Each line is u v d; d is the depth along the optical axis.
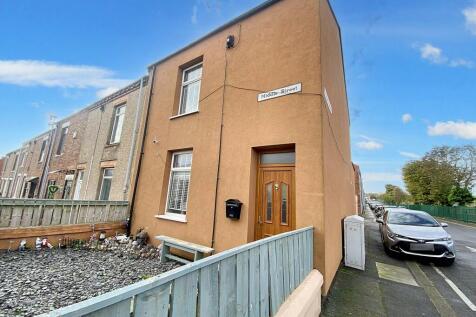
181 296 1.27
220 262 1.62
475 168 31.94
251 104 5.38
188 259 5.77
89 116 13.05
